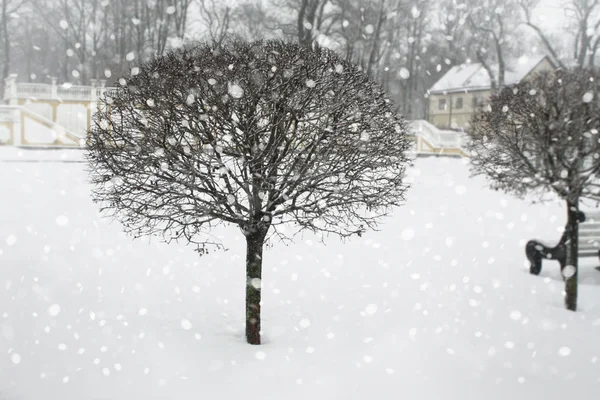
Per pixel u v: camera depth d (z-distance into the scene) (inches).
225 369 181.6
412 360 191.0
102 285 262.8
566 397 168.4
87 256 302.5
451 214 465.1
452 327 227.6
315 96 186.1
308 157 186.7
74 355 187.0
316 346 204.5
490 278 307.9
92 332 206.5
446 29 1153.4
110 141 191.8
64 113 1036.5
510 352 203.6
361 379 176.9
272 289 274.2
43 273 271.4
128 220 200.4
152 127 183.6
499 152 287.3
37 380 169.0
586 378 183.5
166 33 1256.2
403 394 167.0
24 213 381.1
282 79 182.7
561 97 270.4
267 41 221.3
